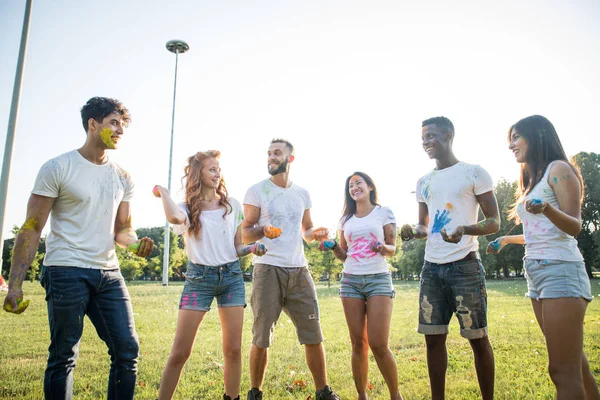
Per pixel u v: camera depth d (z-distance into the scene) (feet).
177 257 123.13
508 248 123.24
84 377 13.53
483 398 10.60
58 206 9.23
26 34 25.25
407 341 19.71
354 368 11.94
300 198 13.19
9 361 15.67
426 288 11.39
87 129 9.71
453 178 11.51
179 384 12.91
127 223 10.59
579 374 8.57
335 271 77.56
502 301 39.50
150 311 32.17
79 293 8.87
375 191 13.73
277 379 13.70
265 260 12.20
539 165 9.80
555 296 8.82
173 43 84.58
